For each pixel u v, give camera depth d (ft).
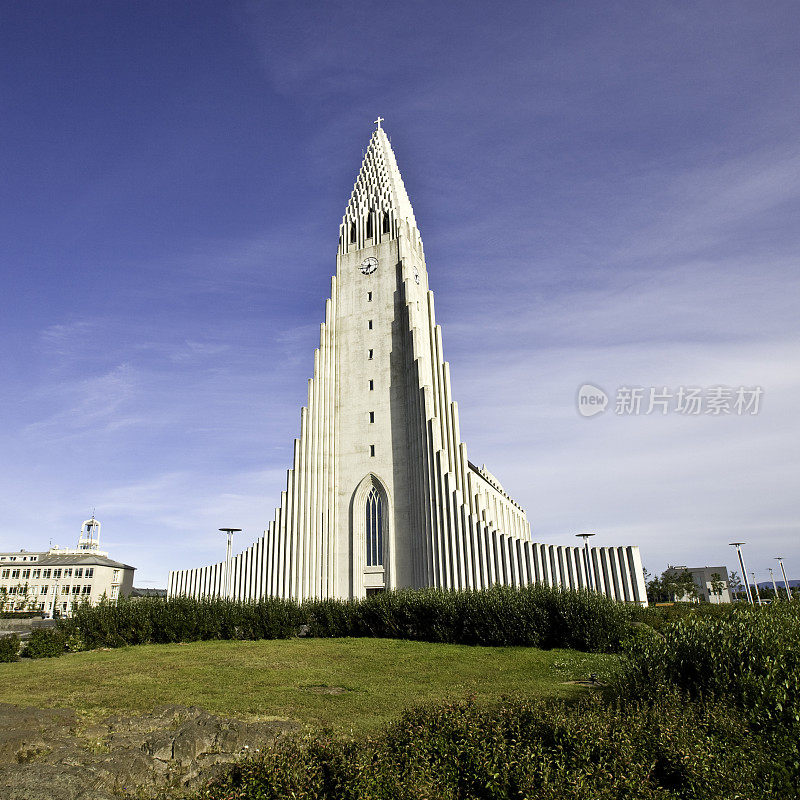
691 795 27.30
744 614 46.91
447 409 183.93
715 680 39.37
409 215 227.61
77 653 103.76
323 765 30.12
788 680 36.19
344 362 203.72
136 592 362.33
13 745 38.68
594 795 25.58
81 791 31.37
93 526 371.15
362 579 176.45
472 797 27.68
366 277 210.59
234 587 188.44
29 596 312.91
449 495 164.55
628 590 138.00
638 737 31.24
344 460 192.03
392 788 26.96
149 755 37.96
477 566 155.02
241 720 49.55
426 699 57.36
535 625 95.30
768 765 28.81
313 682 68.44
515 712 34.88
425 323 211.82
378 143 236.22
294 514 187.21
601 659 78.18
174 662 86.28
